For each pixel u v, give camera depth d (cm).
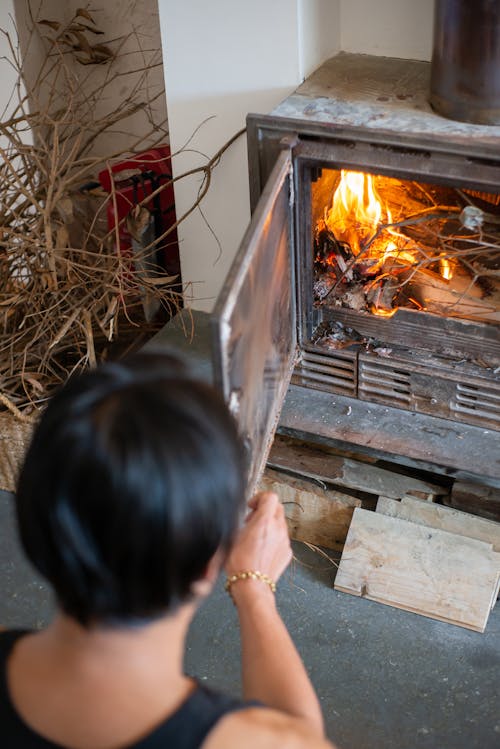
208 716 71
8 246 258
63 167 252
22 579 233
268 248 180
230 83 232
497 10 180
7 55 279
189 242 262
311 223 214
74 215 288
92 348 249
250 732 70
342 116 204
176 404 65
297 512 235
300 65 222
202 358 250
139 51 293
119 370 67
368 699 201
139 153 259
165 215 274
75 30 284
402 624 216
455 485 224
